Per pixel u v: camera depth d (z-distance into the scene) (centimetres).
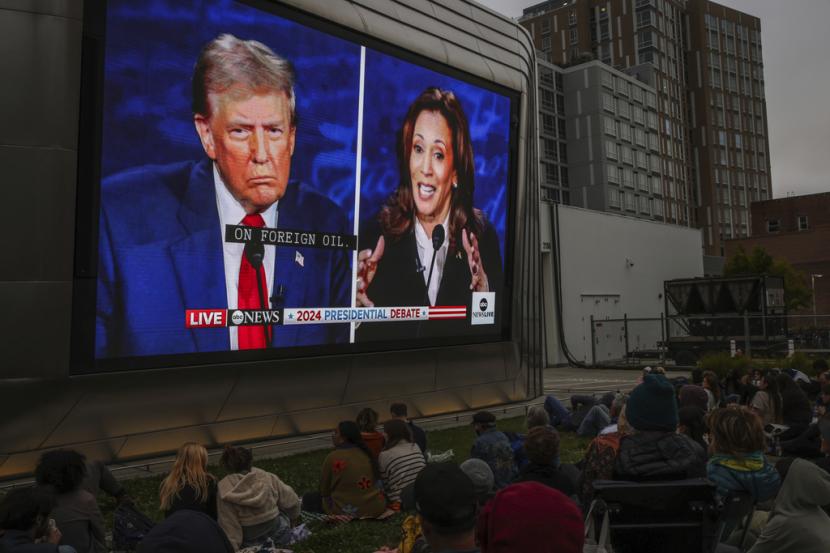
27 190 1008
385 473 705
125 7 1110
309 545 618
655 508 343
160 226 1144
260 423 1280
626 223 4122
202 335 1194
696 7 10594
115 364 1088
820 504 406
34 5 1018
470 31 1809
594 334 3603
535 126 2080
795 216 7375
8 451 980
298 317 1343
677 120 9994
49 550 354
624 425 642
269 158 1297
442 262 1681
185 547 275
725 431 418
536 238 2069
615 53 9925
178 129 1170
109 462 1081
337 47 1430
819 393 1153
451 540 210
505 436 699
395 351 1546
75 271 1050
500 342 1866
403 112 1583
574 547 189
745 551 442
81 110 1062
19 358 992
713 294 3191
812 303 6209
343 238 1436
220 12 1230
